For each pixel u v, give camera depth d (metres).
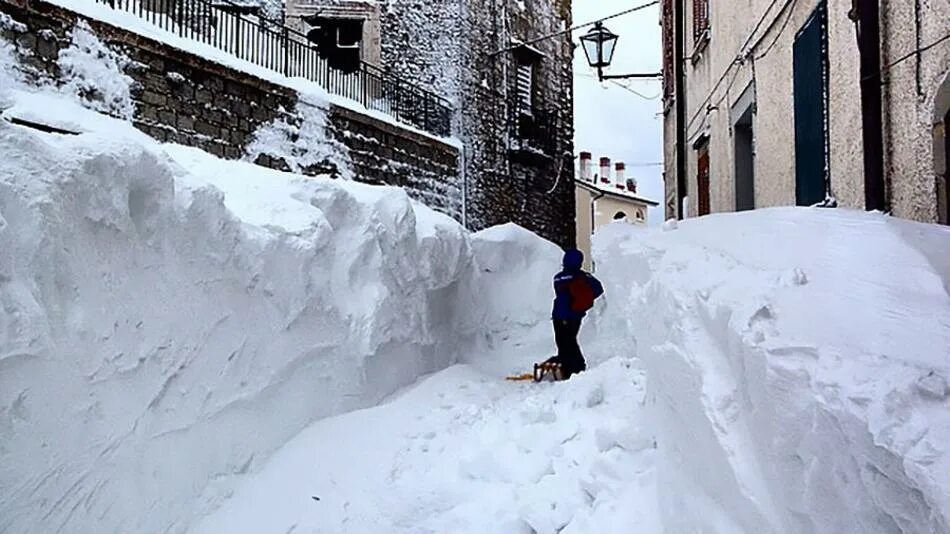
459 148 18.22
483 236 10.66
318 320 5.75
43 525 3.22
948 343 2.32
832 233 3.98
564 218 23.23
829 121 6.63
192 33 13.32
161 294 4.23
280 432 5.05
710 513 2.74
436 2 18.69
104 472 3.59
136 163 4.04
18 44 9.47
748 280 3.34
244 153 12.60
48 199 3.42
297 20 17.64
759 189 8.94
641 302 4.64
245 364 4.87
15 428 3.12
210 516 4.14
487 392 7.05
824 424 2.10
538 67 21.89
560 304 8.38
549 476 4.69
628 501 3.98
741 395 2.72
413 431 5.59
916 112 5.19
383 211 7.24
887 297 2.80
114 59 10.59
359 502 4.53
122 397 3.80
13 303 3.16
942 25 4.79
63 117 8.80
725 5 10.65
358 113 14.95
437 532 4.23
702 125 12.44
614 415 5.48
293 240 5.59
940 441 1.82
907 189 5.36
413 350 7.29
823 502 2.08
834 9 6.48
